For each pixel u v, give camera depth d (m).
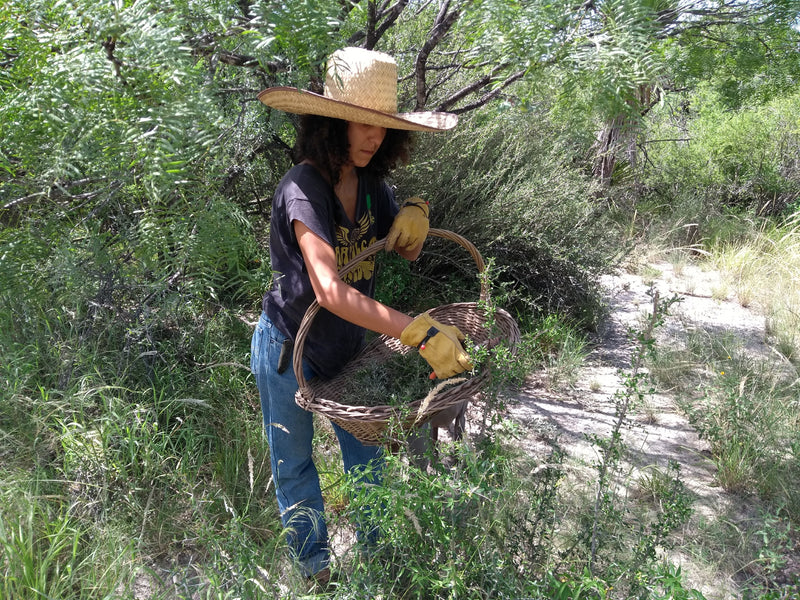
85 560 2.14
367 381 2.13
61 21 1.16
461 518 1.89
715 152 9.87
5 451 2.58
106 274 2.39
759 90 2.94
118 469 2.54
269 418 2.23
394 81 1.94
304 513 2.23
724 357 4.59
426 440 2.09
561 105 1.72
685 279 6.73
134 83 1.13
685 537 2.68
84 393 2.78
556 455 2.34
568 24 1.66
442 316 2.45
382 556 2.08
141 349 3.15
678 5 2.46
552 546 2.24
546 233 4.98
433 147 4.65
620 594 2.16
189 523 2.52
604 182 7.57
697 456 3.41
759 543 2.67
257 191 4.13
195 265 1.34
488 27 1.67
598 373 4.45
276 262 2.07
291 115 3.00
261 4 1.23
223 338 3.45
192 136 1.18
